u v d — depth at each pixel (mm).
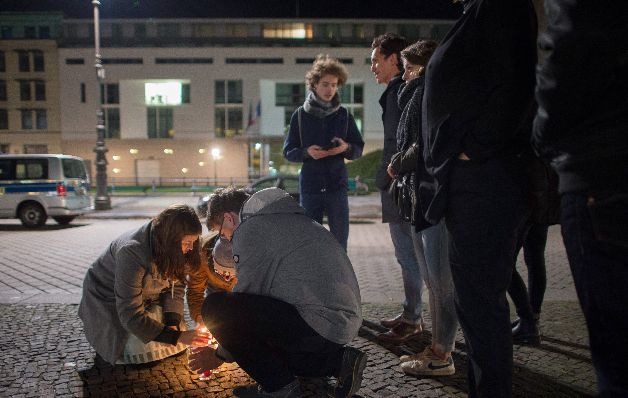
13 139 44781
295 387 2125
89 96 44750
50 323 3773
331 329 2039
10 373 2791
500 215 1793
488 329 1836
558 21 1162
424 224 2146
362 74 45344
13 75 44375
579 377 2688
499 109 1719
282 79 45594
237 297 2092
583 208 1176
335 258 2115
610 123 1121
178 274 2721
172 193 29344
